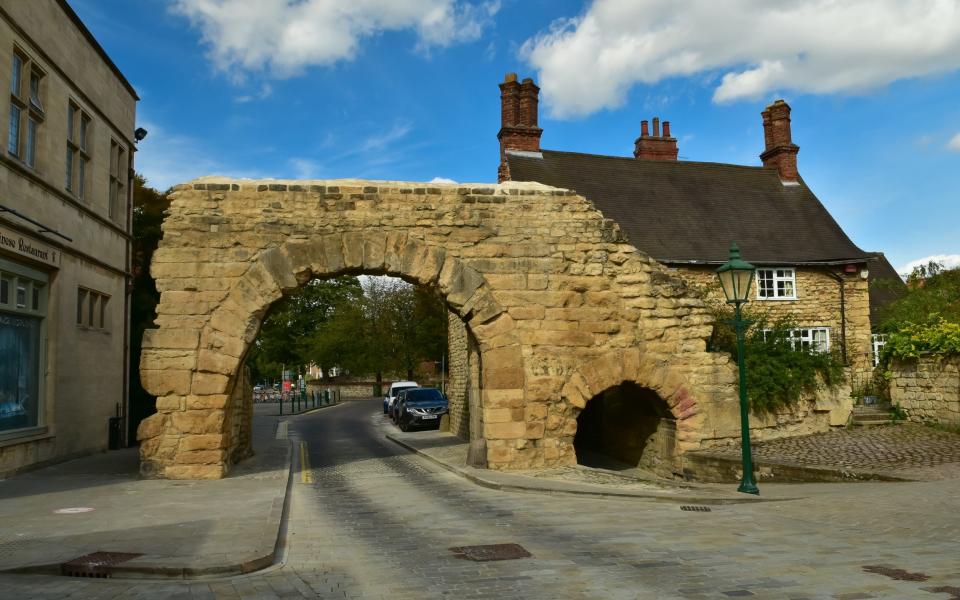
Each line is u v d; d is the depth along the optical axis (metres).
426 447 18.80
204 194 12.75
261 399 52.88
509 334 13.35
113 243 18.42
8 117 12.74
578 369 13.58
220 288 12.57
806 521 8.17
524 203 13.76
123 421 18.94
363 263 12.98
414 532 8.05
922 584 5.35
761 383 14.85
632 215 23.39
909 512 8.30
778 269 22.19
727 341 16.16
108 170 18.05
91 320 17.09
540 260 13.66
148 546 6.93
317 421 32.78
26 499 10.07
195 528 7.87
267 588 5.69
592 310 13.79
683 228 23.23
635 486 11.34
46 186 14.18
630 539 7.33
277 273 12.69
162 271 12.50
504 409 13.21
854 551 6.53
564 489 10.85
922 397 15.88
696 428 14.14
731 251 11.65
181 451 12.23
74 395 15.84
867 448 13.66
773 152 26.62
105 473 13.19
